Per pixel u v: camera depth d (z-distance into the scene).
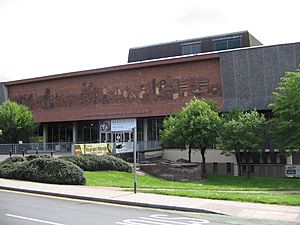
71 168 22.50
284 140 37.28
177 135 42.19
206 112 42.25
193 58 52.53
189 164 37.12
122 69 57.94
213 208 13.48
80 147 35.78
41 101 66.19
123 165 33.97
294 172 43.28
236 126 39.62
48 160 23.09
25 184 20.66
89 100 61.22
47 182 22.11
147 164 37.28
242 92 49.38
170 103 54.09
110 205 14.70
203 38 61.53
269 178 41.44
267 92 48.00
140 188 21.06
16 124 57.53
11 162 25.80
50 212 12.80
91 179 26.25
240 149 40.94
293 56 46.56
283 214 12.74
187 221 11.53
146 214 12.71
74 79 62.94
